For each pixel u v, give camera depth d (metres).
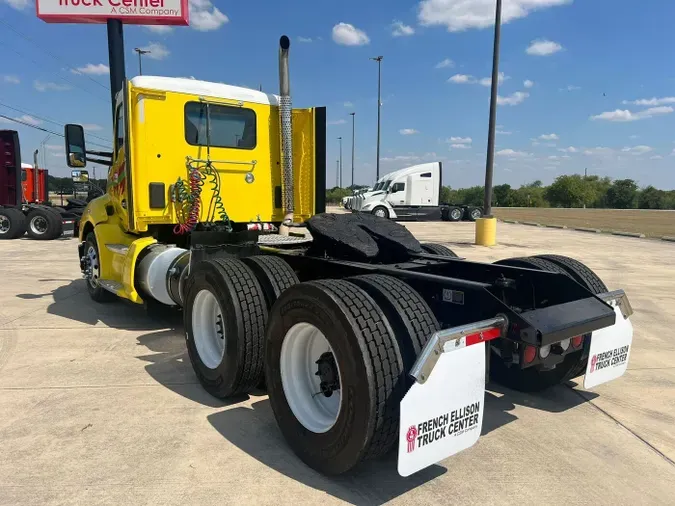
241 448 3.20
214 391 3.91
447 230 23.17
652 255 13.56
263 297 3.75
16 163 16.27
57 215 16.72
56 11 12.82
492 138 15.11
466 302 3.44
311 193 6.43
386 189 31.09
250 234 6.04
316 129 6.32
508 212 48.88
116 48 10.34
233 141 6.00
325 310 2.77
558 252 13.95
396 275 3.67
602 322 3.33
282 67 5.88
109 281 6.27
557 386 4.34
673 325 6.31
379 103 39.19
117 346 5.24
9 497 2.63
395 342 2.68
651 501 2.69
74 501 2.60
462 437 2.70
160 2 12.98
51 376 4.38
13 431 3.37
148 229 5.82
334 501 2.65
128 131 5.32
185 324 4.29
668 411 3.83
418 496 2.71
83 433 3.35
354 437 2.63
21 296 7.67
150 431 3.39
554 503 2.66
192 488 2.74
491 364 4.38
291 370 3.17
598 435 3.43
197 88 5.70
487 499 2.69
